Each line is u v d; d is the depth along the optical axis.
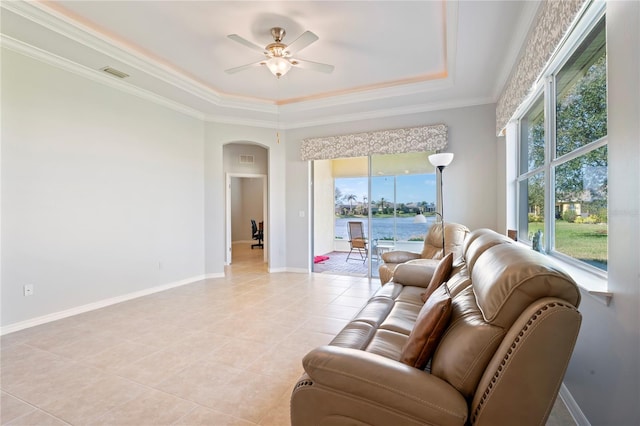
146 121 4.45
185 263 5.09
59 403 1.99
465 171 4.73
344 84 4.50
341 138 5.49
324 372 1.23
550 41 2.02
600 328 1.55
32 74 3.25
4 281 3.06
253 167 7.54
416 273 3.11
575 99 2.19
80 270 3.67
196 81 4.37
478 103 4.63
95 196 3.82
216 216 5.57
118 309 3.80
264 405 1.97
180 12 2.83
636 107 1.24
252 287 4.84
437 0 2.66
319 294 4.44
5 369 2.39
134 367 2.42
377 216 5.51
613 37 1.40
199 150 5.36
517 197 3.94
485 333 1.12
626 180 1.31
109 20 2.96
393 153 5.09
